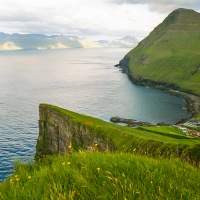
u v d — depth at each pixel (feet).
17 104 576.61
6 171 260.42
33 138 362.94
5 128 401.90
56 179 24.68
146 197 21.34
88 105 590.96
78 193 22.07
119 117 511.40
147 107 590.14
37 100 627.05
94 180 23.93
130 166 26.48
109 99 652.07
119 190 22.11
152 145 145.59
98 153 31.07
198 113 554.87
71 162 28.37
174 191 22.74
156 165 27.78
